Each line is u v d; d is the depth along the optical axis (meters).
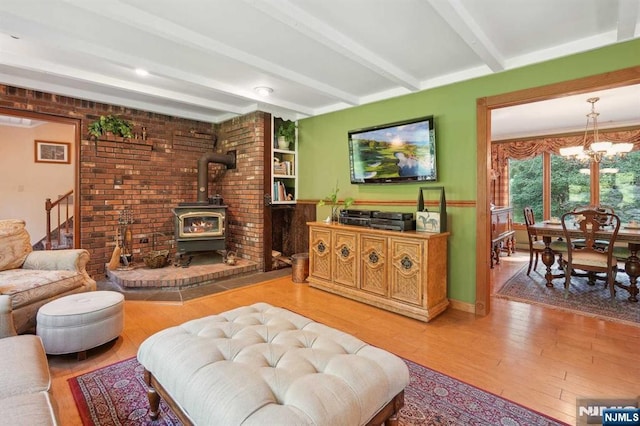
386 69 2.98
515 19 2.28
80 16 2.24
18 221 3.06
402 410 1.73
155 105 4.47
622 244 4.77
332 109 4.43
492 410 1.73
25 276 2.60
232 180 4.96
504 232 5.89
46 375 1.36
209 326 1.76
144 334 2.67
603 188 5.91
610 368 2.15
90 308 2.27
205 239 4.42
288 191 5.09
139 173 4.49
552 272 4.80
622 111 4.81
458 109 3.25
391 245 3.21
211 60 3.00
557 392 1.89
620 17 2.05
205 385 1.25
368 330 2.79
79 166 4.02
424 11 2.19
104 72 3.31
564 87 2.65
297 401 1.16
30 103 3.64
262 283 4.15
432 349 2.44
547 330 2.77
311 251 4.04
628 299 3.58
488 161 3.12
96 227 4.16
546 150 6.30
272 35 2.54
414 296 3.04
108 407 1.75
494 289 4.00
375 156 3.86
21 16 2.14
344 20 2.30
